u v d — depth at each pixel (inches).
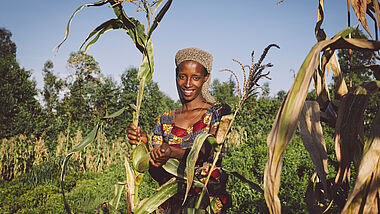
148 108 652.1
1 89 773.3
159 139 60.9
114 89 663.8
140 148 50.6
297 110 30.4
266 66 43.6
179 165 49.8
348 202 34.4
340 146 41.5
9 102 754.8
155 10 51.8
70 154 50.8
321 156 44.3
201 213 50.7
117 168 353.7
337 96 51.1
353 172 145.1
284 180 209.9
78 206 229.0
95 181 340.8
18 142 399.9
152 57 53.9
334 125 49.2
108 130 543.2
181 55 57.8
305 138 45.6
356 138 40.2
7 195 261.4
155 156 47.5
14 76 835.4
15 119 634.2
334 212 117.8
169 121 60.9
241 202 171.8
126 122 591.2
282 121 31.0
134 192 50.4
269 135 32.2
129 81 665.0
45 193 269.0
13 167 390.0
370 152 33.9
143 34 55.2
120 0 50.3
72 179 346.9
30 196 253.4
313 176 49.2
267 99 740.7
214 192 55.0
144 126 637.3
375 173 33.5
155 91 681.6
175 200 54.6
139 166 49.6
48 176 354.3
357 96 40.7
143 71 53.5
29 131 597.9
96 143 450.3
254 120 630.5
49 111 1181.1
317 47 32.0
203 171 54.1
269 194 31.1
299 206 162.9
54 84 1439.5
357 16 43.6
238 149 355.9
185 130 58.6
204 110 58.5
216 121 56.2
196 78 57.4
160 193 50.5
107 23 55.2
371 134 34.4
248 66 44.2
